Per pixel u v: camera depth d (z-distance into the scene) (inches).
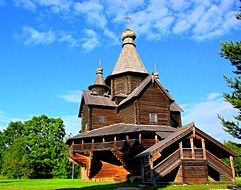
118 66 1644.9
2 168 2471.7
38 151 2297.0
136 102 1390.3
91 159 1327.5
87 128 1519.4
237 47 831.7
